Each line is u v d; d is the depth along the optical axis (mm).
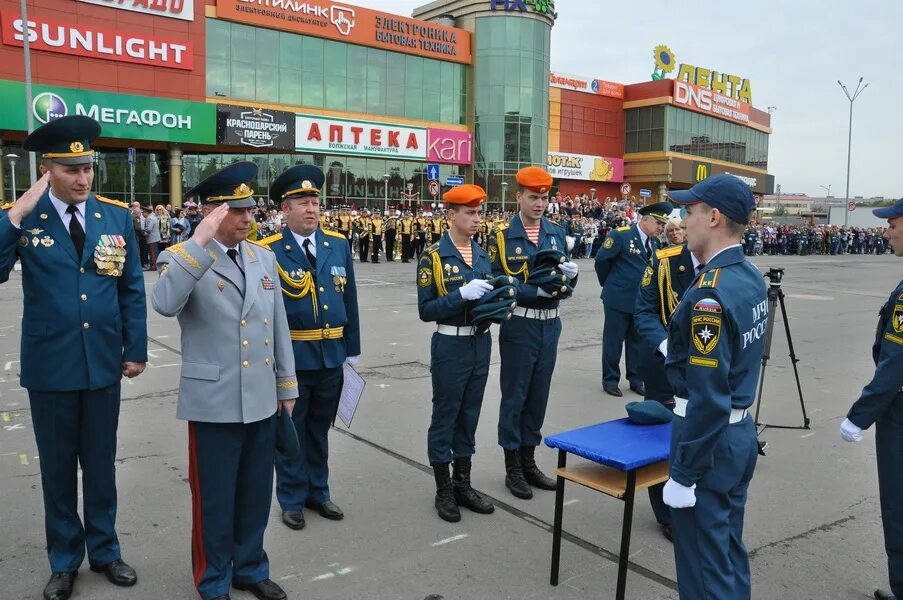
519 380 4684
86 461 3525
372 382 7504
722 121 50344
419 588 3523
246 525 3479
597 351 9680
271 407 3449
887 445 3342
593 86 44719
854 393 7543
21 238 3355
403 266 22969
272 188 4270
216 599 3307
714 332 2576
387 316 11953
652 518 4410
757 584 3631
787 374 8445
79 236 3465
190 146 28469
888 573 3580
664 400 4586
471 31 36312
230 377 3309
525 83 36562
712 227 2760
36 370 3367
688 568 2738
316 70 31141
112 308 3516
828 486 4934
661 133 44812
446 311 4254
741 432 2740
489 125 36406
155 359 8289
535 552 3928
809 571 3771
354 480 4883
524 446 4863
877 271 26594
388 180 34469
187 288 3113
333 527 4195
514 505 4562
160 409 6352
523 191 4914
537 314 4680
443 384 4328
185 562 3746
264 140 28844
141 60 25797
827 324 12453
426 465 5176
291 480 4234
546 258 4664
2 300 12477
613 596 3475
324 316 4219
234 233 3326
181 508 4348
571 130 44031
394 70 33844
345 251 4465
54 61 24062
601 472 3523
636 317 4684
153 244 19297
